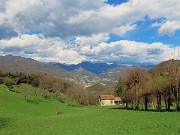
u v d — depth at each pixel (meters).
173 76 107.94
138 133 45.19
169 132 43.94
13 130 67.00
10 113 119.94
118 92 155.00
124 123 59.75
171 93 110.69
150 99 148.62
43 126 71.31
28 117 104.69
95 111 123.94
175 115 70.12
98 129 53.38
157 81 113.81
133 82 140.75
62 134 50.78
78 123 69.31
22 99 168.00
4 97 161.62
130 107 160.88
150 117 68.25
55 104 175.88
